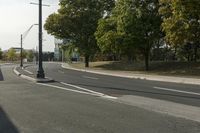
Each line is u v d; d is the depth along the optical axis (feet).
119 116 44.80
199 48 182.80
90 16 230.89
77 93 72.08
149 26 159.53
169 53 214.07
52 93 72.28
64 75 141.18
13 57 487.20
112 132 36.04
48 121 42.09
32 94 70.44
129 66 197.26
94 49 230.07
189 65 161.17
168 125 39.11
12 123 41.19
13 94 70.49
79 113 47.39
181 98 62.13
